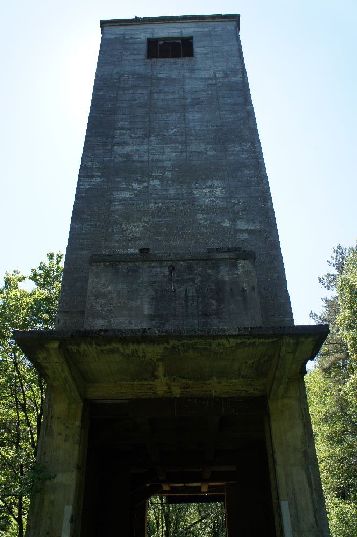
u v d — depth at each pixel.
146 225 13.57
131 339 9.20
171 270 11.49
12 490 10.62
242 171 14.59
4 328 18.08
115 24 19.08
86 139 15.23
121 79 17.00
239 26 19.20
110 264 11.60
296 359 9.74
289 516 9.41
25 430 18.47
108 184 14.29
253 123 15.70
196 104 16.20
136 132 15.44
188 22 19.09
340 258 37.81
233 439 13.77
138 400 11.02
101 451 14.38
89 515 12.48
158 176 14.48
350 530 23.11
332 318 35.75
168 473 17.25
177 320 10.89
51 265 20.20
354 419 25.45
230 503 17.30
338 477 25.03
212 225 13.56
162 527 37.59
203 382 10.78
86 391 10.79
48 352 9.38
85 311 11.05
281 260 12.89
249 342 9.40
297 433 10.13
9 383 18.20
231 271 11.48
